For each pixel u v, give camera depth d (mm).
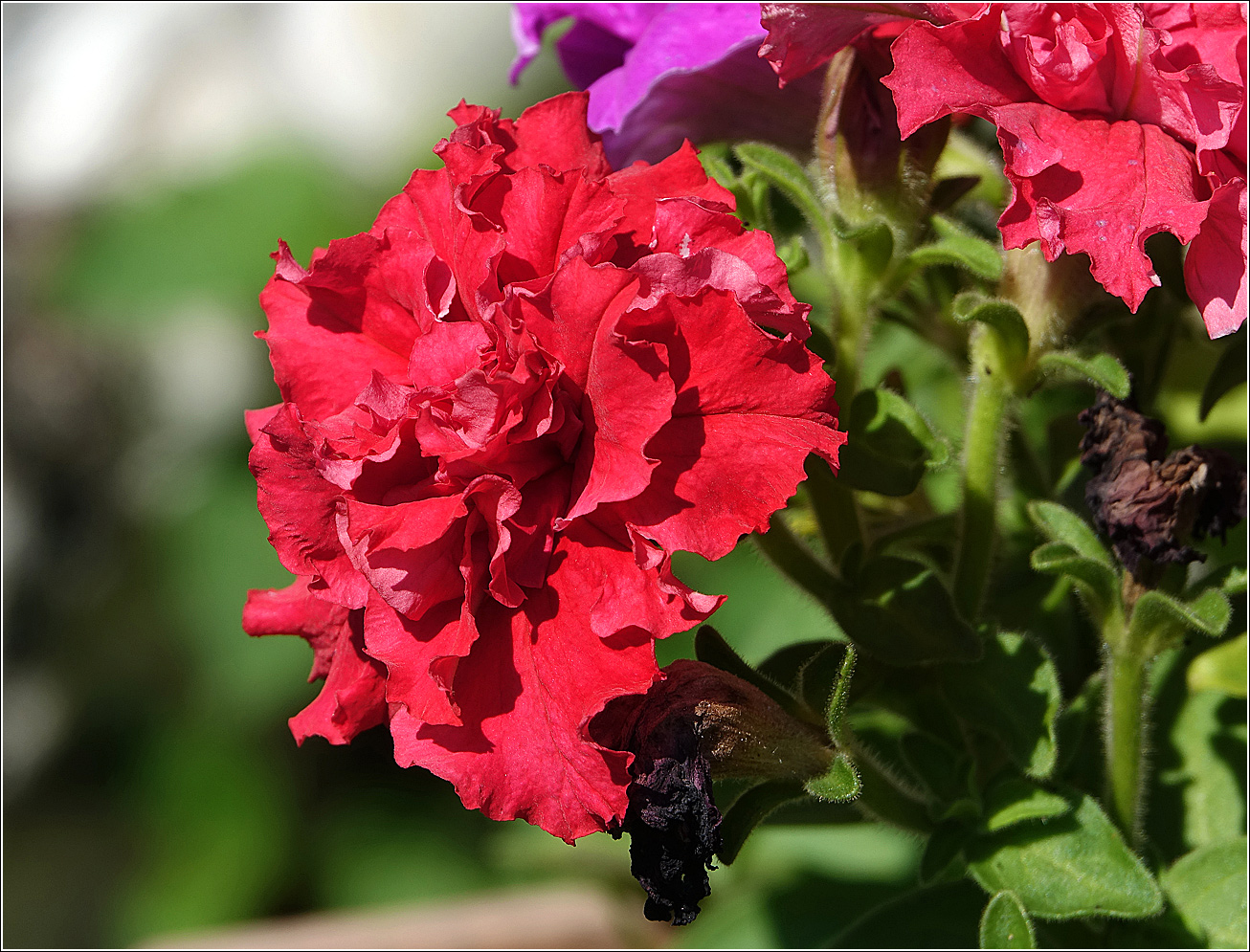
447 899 576
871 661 341
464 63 615
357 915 517
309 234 580
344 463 301
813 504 345
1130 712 346
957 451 366
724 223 306
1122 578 344
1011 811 334
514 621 300
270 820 600
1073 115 313
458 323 302
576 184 306
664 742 303
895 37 331
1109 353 348
